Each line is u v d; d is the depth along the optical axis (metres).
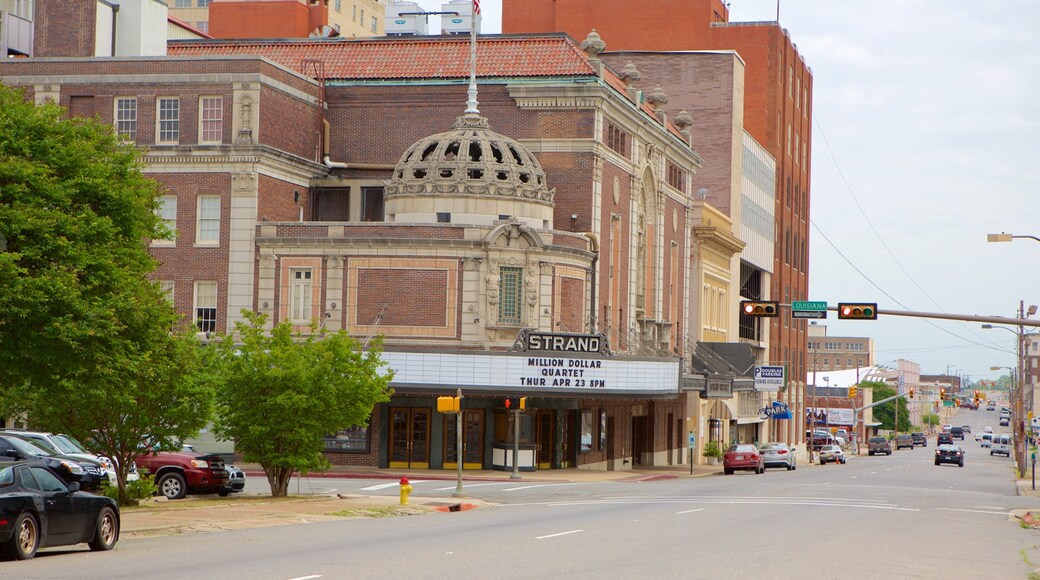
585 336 59.09
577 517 33.03
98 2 65.75
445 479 54.84
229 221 60.34
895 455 144.25
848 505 40.34
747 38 112.06
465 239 58.31
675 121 85.81
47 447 36.16
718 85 96.38
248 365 40.06
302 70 68.62
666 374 63.72
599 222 65.50
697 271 87.38
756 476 68.56
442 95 66.56
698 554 22.94
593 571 19.91
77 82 61.44
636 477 60.94
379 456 58.69
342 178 66.50
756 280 109.50
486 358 57.22
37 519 21.84
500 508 38.88
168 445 37.03
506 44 68.94
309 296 59.62
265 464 40.44
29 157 28.75
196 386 36.50
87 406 34.97
